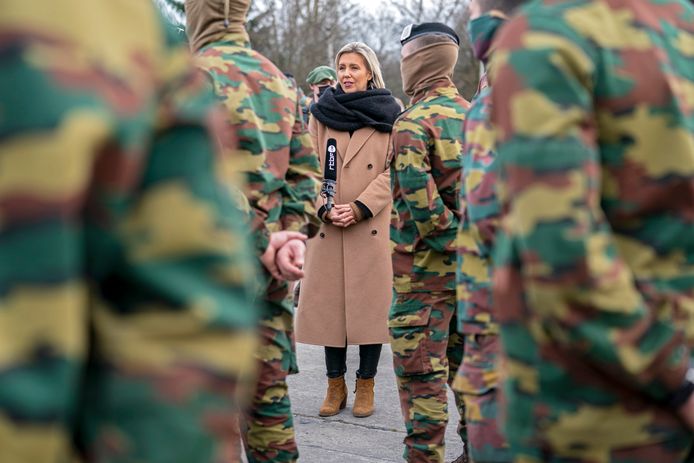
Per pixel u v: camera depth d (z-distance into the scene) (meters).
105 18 0.83
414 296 3.52
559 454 1.48
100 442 0.82
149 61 0.87
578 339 1.36
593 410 1.43
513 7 1.93
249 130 2.84
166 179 0.86
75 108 0.75
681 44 1.51
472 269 2.00
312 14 23.03
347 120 4.78
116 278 0.85
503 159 1.41
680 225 1.44
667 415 1.45
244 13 3.02
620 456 1.45
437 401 3.46
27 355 0.74
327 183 4.73
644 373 1.38
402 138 3.54
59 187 0.74
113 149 0.79
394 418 4.56
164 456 0.81
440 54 3.64
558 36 1.41
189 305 0.84
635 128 1.43
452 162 3.53
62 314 0.75
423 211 3.45
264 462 2.97
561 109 1.37
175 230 0.85
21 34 0.75
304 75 22.86
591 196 1.37
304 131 3.09
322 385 5.16
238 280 0.88
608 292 1.35
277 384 2.94
